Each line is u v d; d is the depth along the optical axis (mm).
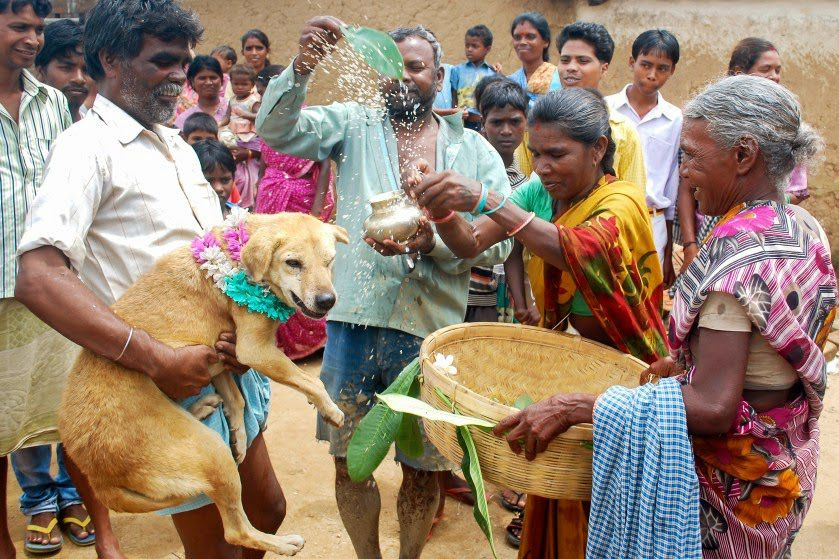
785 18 7340
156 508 2455
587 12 7941
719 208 2314
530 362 3057
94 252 2650
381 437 2666
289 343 6043
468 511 4285
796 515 2328
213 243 2514
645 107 5461
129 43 2605
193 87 7301
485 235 3055
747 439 2229
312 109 3434
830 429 5062
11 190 3576
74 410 2410
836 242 7512
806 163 2271
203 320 2520
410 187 2957
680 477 2166
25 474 3898
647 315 2947
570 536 2928
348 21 8547
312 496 4352
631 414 2201
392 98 3326
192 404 2609
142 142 2746
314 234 2482
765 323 2098
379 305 3316
